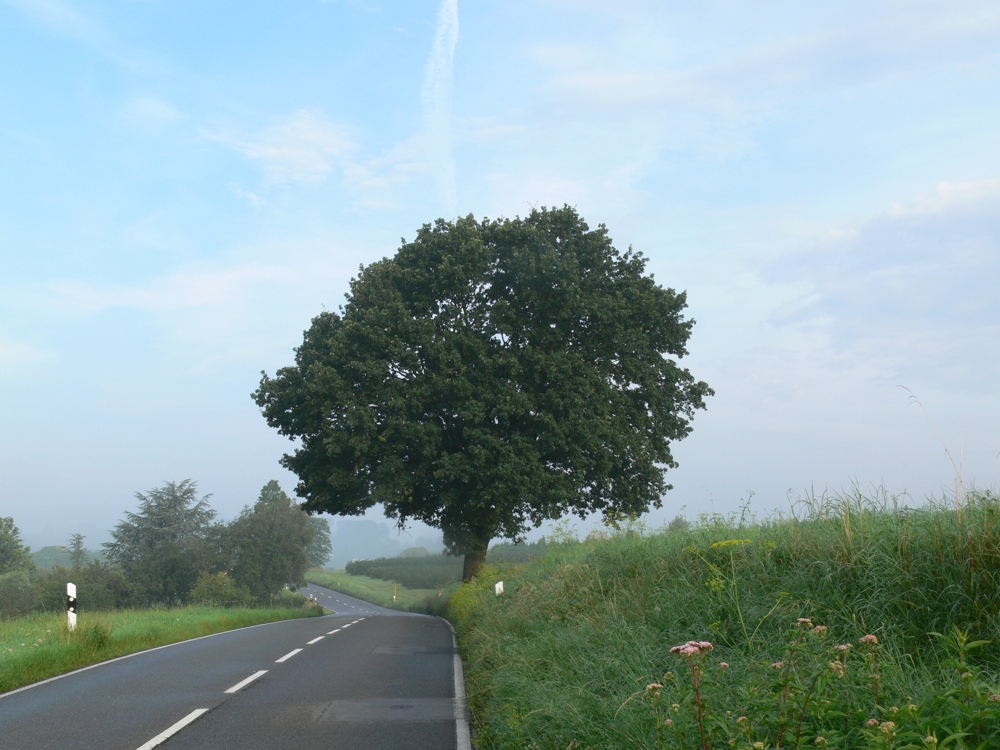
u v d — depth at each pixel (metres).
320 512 30.08
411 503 30.55
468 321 28.75
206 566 80.81
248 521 85.38
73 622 14.12
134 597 76.00
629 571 10.56
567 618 9.90
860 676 4.49
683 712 4.38
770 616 6.60
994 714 3.34
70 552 117.31
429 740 6.78
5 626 18.39
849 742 3.81
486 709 7.50
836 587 6.62
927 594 5.90
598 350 29.00
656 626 7.86
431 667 11.70
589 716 5.72
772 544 8.03
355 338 27.55
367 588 116.31
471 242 28.30
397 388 26.66
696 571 8.72
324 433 27.19
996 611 5.44
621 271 30.61
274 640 16.56
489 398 26.27
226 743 6.61
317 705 8.44
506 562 25.66
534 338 28.30
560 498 26.58
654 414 29.86
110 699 8.84
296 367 29.17
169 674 10.97
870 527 7.16
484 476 25.92
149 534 96.69
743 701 4.47
